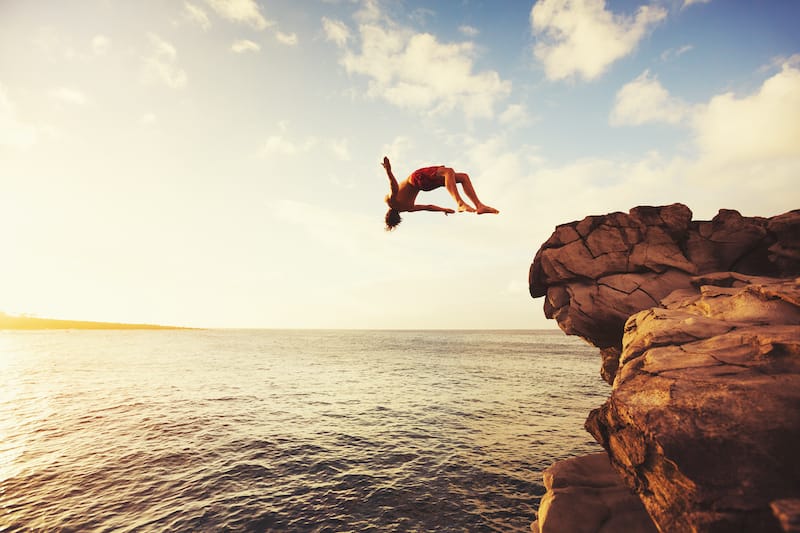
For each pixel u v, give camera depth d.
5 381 40.97
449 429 22.80
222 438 20.48
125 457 17.53
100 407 28.16
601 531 7.10
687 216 11.50
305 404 29.81
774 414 4.03
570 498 8.03
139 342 131.00
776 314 5.97
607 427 5.85
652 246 11.41
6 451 18.39
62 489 14.12
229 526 11.52
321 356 77.06
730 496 3.66
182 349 96.75
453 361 67.12
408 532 11.40
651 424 4.52
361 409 28.14
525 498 13.73
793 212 10.38
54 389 36.19
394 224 5.34
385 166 4.53
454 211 5.02
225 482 14.79
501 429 22.83
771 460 3.73
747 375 4.68
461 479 15.36
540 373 50.25
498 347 112.69
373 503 13.20
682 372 5.16
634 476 5.07
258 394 33.94
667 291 10.64
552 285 13.04
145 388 36.97
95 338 159.25
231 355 78.31
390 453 18.44
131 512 12.37
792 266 10.07
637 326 7.57
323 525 11.69
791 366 4.58
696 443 4.11
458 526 11.80
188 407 28.20
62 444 19.45
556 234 12.71
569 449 19.25
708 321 6.25
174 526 11.50
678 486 4.12
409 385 39.56
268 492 13.96
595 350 102.94
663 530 4.25
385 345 122.38
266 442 19.86
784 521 3.03
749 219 11.10
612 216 12.09
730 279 9.51
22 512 12.35
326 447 19.19
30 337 157.00
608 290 11.36
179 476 15.38
